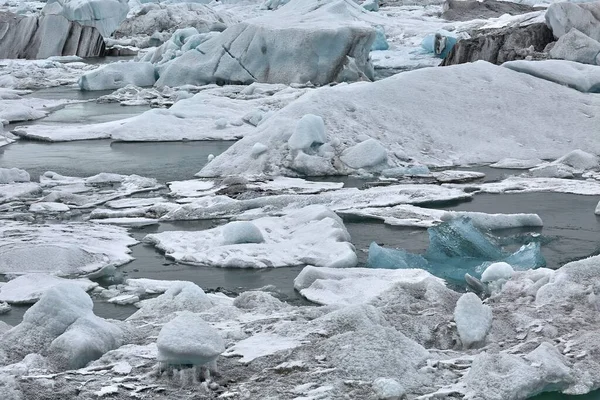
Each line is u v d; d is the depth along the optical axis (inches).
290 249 579.2
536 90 1008.9
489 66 1048.2
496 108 975.6
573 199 727.7
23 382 329.4
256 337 378.3
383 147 874.1
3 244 572.7
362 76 1503.4
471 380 336.5
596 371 355.9
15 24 2209.6
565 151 916.6
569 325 395.9
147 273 539.2
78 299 393.7
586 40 1491.1
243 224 596.4
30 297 481.1
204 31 2410.2
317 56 1493.6
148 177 845.2
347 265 546.0
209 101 1258.0
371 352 347.6
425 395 327.6
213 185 790.5
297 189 767.7
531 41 1601.9
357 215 678.5
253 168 844.6
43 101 1450.5
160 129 1092.5
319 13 1718.8
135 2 3088.1
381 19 2450.8
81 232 623.8
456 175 821.9
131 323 414.6
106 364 355.3
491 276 490.3
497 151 914.1
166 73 1596.9
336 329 377.7
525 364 346.3
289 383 332.8
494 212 685.3
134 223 664.4
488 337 386.3
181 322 341.7
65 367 355.3
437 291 431.5
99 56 2255.2
